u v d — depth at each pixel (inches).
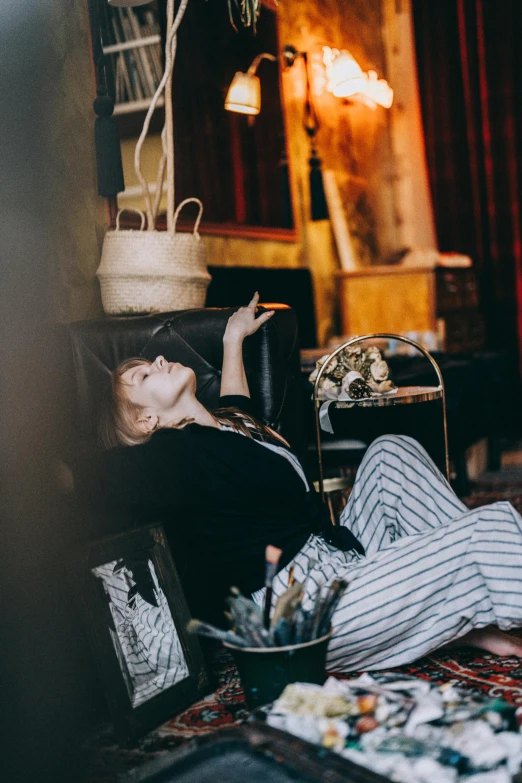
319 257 259.4
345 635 90.8
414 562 91.9
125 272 140.9
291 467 98.7
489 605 91.7
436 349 227.0
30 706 84.7
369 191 291.0
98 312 152.3
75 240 145.9
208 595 100.4
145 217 172.7
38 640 86.5
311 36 253.9
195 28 194.7
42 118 137.8
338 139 270.8
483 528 91.9
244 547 96.0
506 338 302.8
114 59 161.9
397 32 300.0
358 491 108.7
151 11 173.9
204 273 147.8
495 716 64.4
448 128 301.3
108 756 83.9
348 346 134.9
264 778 59.3
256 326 118.6
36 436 119.3
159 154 177.8
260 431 108.3
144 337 124.1
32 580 87.4
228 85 209.2
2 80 131.2
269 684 77.1
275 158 233.3
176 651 92.9
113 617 87.6
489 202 300.4
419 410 191.6
